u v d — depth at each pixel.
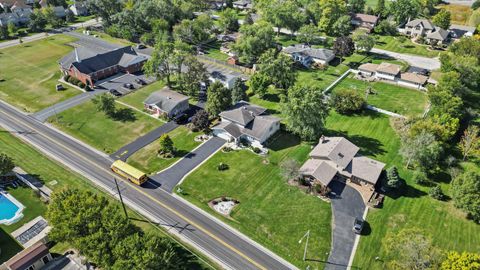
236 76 112.12
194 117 85.94
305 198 65.75
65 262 53.44
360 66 117.19
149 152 78.94
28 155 77.69
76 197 52.97
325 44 140.12
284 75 98.56
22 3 186.12
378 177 66.94
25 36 153.75
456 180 62.78
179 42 115.88
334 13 153.88
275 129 84.94
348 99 92.44
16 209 63.69
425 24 143.38
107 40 149.00
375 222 60.66
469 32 143.12
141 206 64.38
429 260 45.97
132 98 101.75
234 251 56.03
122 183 70.06
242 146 80.31
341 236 58.19
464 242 56.69
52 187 68.44
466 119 88.31
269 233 58.94
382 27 150.88
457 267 44.31
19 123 89.69
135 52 125.44
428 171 71.75
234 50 122.25
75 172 72.81
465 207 59.78
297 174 67.75
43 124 89.31
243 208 63.84
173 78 113.00
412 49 135.75
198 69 100.44
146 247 46.47
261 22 134.00
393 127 87.06
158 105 92.38
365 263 53.69
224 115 85.12
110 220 49.47
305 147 79.81
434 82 107.00
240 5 192.12
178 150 79.56
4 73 117.19
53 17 165.25
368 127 87.56
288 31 158.62
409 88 106.25
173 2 174.12
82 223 49.84
